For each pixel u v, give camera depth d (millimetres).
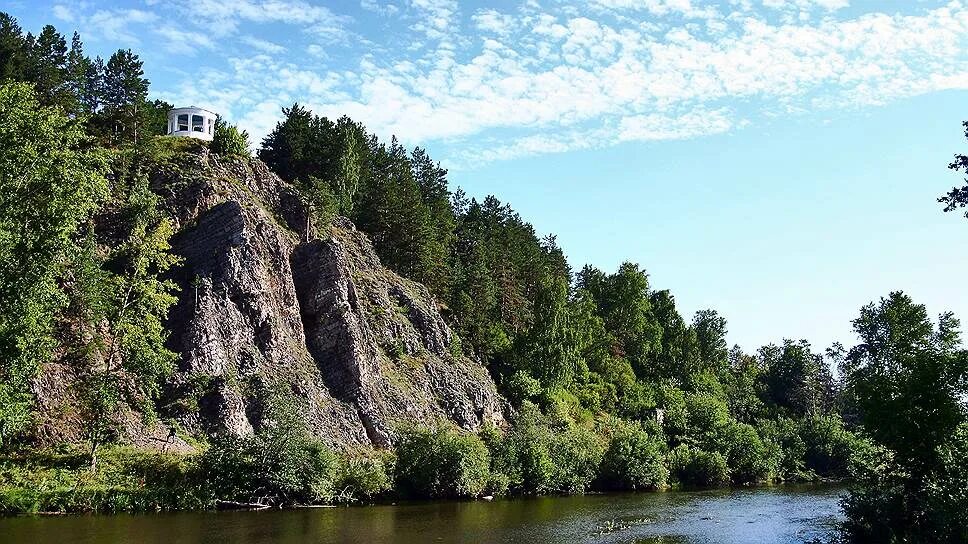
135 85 80312
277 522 41219
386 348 75188
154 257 59969
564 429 84188
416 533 39250
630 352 131375
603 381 111812
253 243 67875
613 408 105500
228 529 38031
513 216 139750
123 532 35719
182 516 42375
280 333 66000
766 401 144375
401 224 94625
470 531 40781
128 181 71375
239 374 60531
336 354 68625
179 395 56531
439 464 58312
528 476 67062
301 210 79938
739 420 125812
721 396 129250
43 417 49875
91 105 85500
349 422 63938
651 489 78125
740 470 93375
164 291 62969
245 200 74438
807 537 42062
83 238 56500
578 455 73125
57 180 41625
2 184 39688
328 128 100750
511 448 66938
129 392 54562
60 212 41000
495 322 103812
